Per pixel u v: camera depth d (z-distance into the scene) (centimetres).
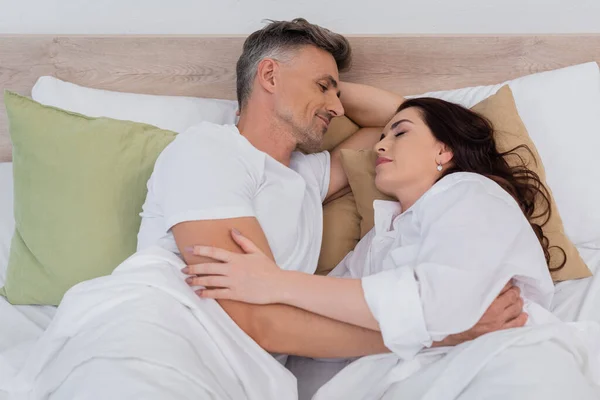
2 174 181
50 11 183
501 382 96
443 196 122
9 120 148
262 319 113
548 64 179
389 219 139
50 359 110
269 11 183
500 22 184
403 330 106
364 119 167
